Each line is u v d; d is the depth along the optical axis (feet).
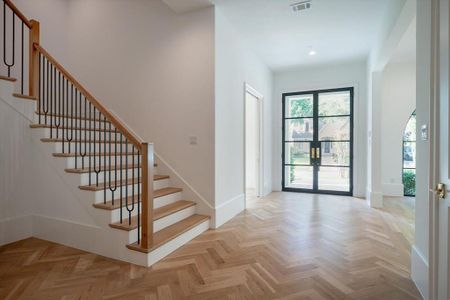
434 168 5.84
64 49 15.48
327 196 18.70
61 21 15.40
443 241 5.46
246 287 6.86
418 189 7.10
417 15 7.22
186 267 7.94
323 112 19.77
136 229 8.48
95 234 8.83
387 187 19.33
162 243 8.50
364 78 18.26
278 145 20.92
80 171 9.16
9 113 9.64
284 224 12.17
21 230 9.98
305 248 9.37
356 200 17.34
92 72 14.70
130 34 13.60
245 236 10.59
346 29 13.44
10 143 9.66
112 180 10.60
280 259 8.49
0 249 9.14
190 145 12.09
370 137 16.05
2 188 9.52
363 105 18.30
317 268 7.88
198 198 11.87
